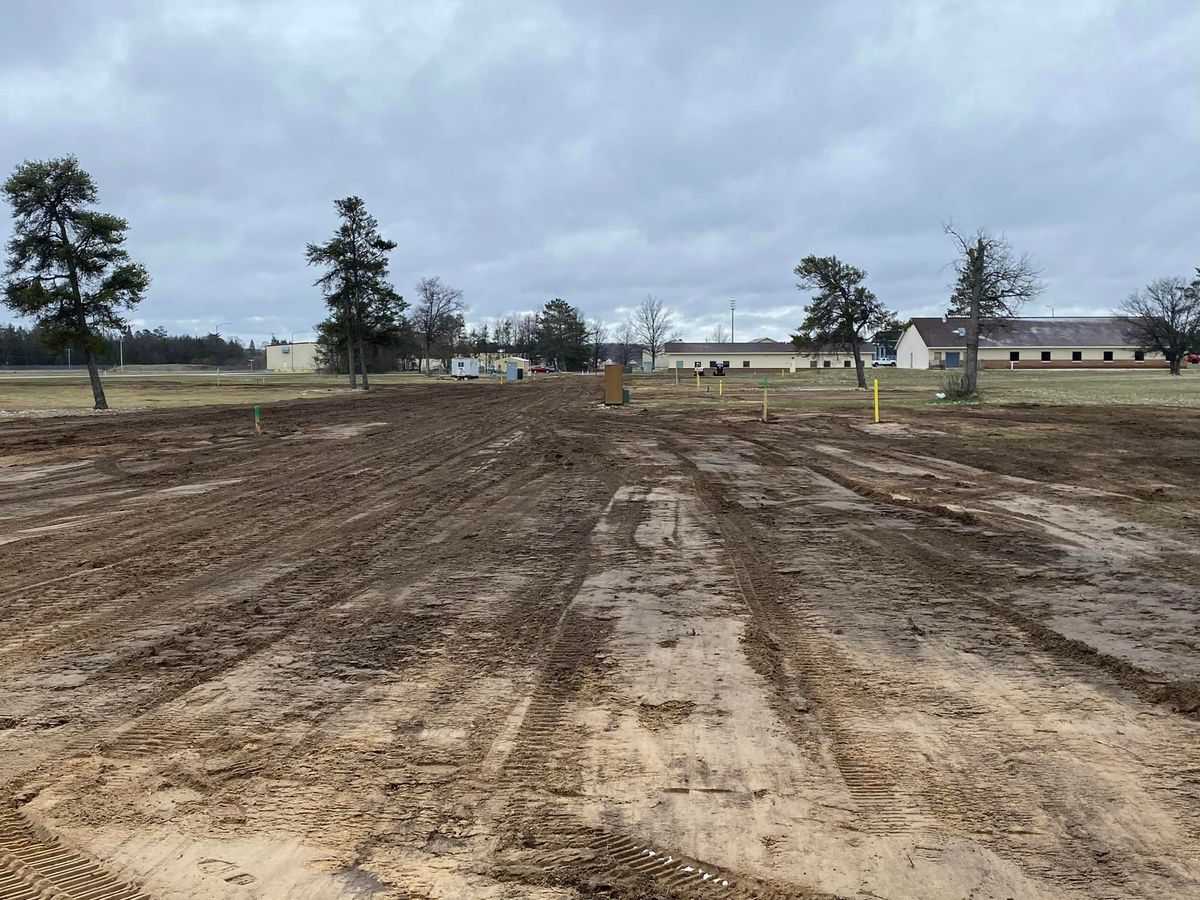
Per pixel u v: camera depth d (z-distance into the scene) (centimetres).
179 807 384
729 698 502
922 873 327
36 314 3600
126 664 573
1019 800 381
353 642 614
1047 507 1148
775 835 355
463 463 1733
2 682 541
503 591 753
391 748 440
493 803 383
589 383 7181
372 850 348
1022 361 9000
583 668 555
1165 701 488
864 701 495
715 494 1299
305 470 1648
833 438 2145
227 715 485
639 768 415
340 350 6281
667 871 331
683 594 734
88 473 1647
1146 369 8538
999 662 555
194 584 791
